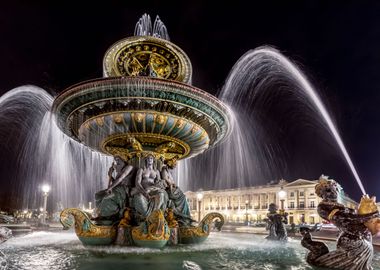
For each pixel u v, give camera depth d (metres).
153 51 8.31
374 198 3.76
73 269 3.65
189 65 8.55
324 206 3.89
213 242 7.18
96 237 5.89
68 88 6.36
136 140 7.03
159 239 5.55
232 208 86.50
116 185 6.75
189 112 6.67
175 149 7.81
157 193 6.60
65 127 7.55
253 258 4.70
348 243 3.66
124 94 6.19
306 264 4.06
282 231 7.71
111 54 8.29
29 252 5.14
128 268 3.75
